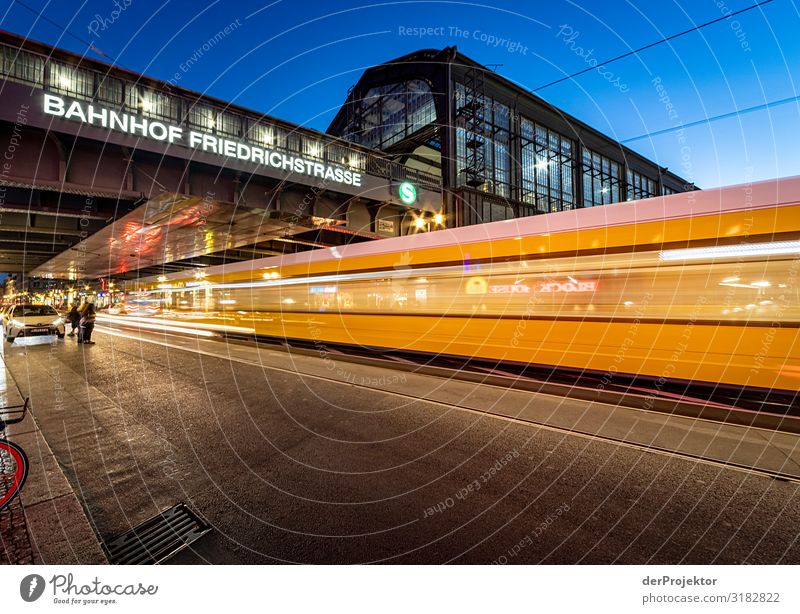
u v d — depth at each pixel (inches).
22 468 110.9
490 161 1046.4
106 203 522.6
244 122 542.9
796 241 179.8
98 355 394.3
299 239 848.3
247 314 529.3
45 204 475.5
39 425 180.1
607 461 136.7
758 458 136.6
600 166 1435.8
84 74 400.8
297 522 103.5
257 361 351.9
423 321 325.1
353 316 385.1
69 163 399.5
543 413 191.3
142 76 434.6
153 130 432.8
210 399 223.9
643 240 220.7
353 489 120.4
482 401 213.5
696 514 104.3
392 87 1125.7
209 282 617.6
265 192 579.5
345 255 397.4
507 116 1114.1
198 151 474.9
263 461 141.1
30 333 520.1
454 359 301.6
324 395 231.1
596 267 236.2
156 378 280.4
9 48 359.9
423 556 90.4
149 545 94.3
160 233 657.6
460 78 984.9
